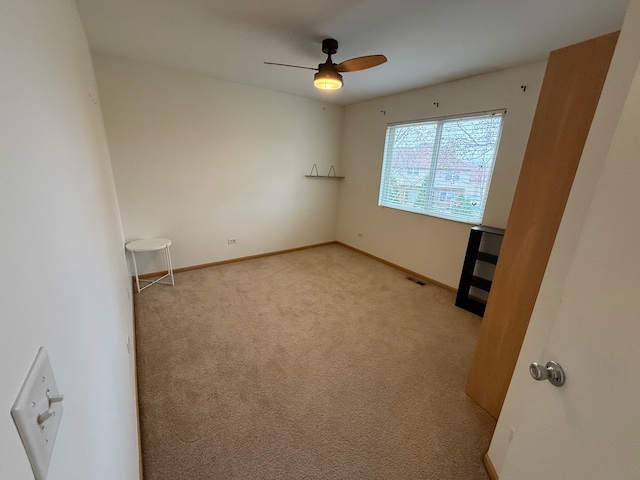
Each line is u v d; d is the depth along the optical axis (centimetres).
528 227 137
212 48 236
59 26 90
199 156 334
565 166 120
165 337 223
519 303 144
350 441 145
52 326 40
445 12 168
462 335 241
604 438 61
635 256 57
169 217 331
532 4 156
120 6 173
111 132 279
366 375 191
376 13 173
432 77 284
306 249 468
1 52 32
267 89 363
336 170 466
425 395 176
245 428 150
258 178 388
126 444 100
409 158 360
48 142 52
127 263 304
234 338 226
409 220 369
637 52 78
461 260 317
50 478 33
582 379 67
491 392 162
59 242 50
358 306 285
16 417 26
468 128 292
